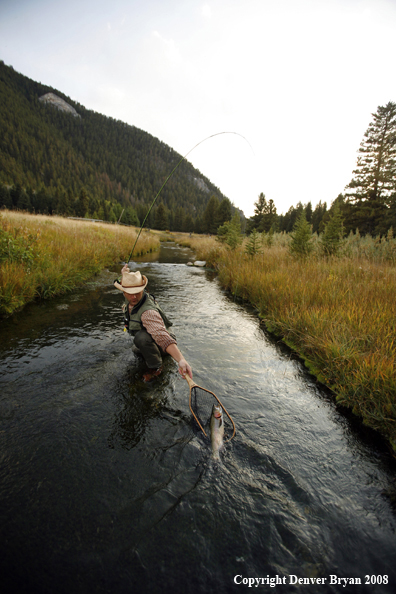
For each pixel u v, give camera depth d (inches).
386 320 151.1
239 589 50.9
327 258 373.4
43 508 64.5
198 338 168.9
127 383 114.2
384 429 94.0
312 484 73.1
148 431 89.0
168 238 1727.4
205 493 69.4
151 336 110.9
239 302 264.8
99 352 140.3
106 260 450.0
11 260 254.4
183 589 50.9
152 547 57.4
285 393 115.3
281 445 86.3
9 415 93.8
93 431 88.4
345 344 129.4
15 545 57.1
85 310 211.0
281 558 56.1
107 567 53.9
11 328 170.6
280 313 191.2
